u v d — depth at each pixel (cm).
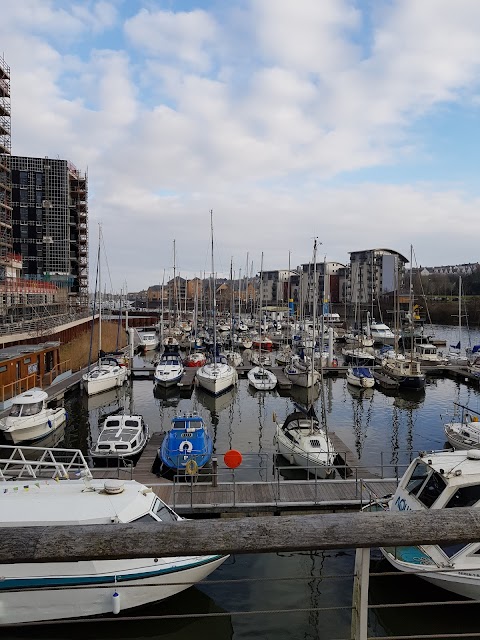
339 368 4994
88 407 3559
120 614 1002
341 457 2158
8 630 935
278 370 4944
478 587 977
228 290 16362
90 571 952
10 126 6494
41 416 2584
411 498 1153
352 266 14050
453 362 5397
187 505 1559
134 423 2469
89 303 8925
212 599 1184
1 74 6319
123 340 7731
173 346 6619
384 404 3809
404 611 1093
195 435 2166
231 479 2047
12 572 918
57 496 1084
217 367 4278
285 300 15938
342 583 1244
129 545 239
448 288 15262
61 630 970
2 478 1352
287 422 2305
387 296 12394
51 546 236
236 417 3397
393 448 2658
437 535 250
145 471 1942
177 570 1022
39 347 3712
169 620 1073
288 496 1644
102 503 1055
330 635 1072
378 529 249
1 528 241
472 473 1088
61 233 8894
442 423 3222
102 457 2120
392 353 5641
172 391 4178
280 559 1362
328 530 247
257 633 1080
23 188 8700
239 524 248
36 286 5912
